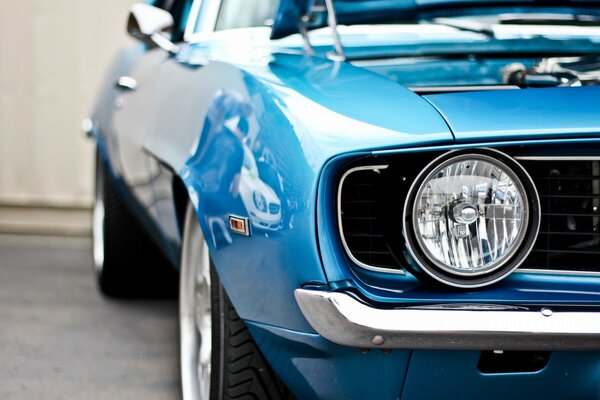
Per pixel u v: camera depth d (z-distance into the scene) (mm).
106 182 5723
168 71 4500
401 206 2975
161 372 4867
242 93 3457
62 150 9086
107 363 4984
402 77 3572
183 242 4094
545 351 3057
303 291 2982
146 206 4777
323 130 3041
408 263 2996
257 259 3148
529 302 2982
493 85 3426
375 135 2977
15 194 9148
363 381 3068
